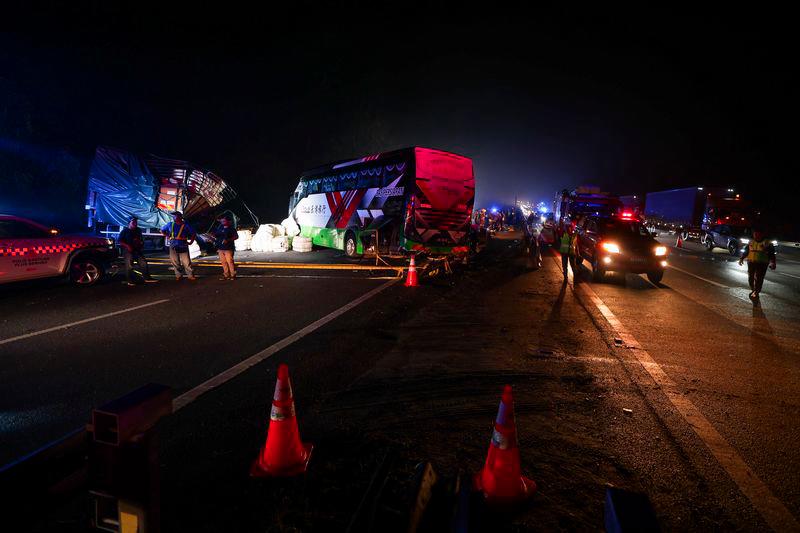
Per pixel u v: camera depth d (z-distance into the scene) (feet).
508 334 22.26
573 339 21.65
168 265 47.73
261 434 11.91
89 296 31.04
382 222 47.26
